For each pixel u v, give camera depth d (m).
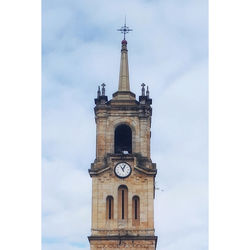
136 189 94.56
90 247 91.38
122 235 91.88
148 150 97.44
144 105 98.81
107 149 97.06
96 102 99.19
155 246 92.44
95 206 93.75
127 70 102.50
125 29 104.06
